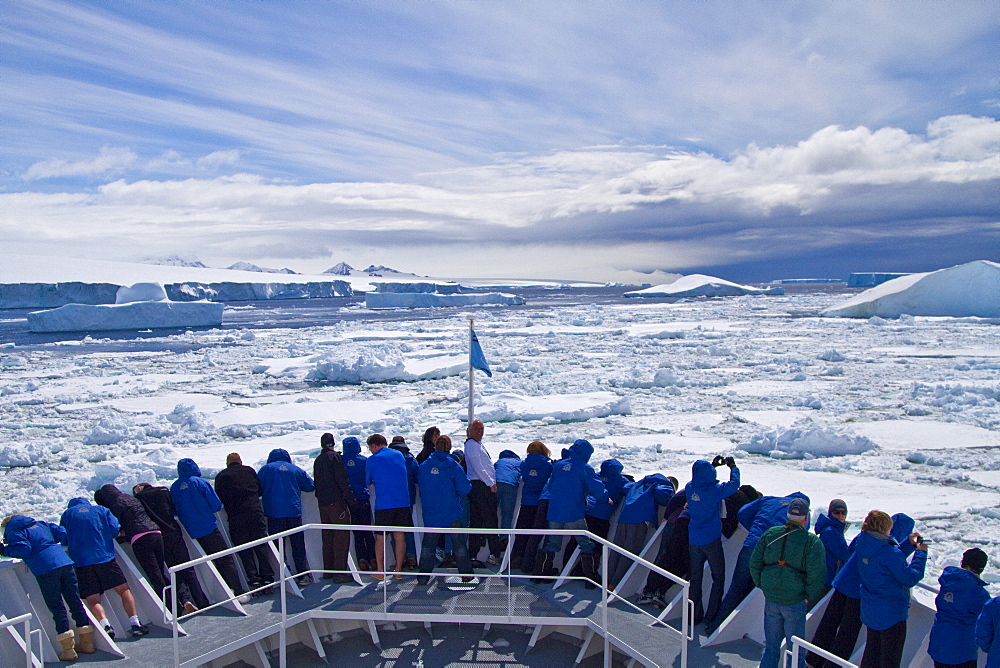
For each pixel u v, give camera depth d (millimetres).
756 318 62281
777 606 4371
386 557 6402
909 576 4180
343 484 5910
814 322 55281
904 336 42219
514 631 5715
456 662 5242
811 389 23406
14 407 22578
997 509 10562
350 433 17359
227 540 5922
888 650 4223
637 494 5879
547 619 5117
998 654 3885
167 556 5523
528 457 6504
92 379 29156
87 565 5070
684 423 18141
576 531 5109
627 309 80938
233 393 25000
